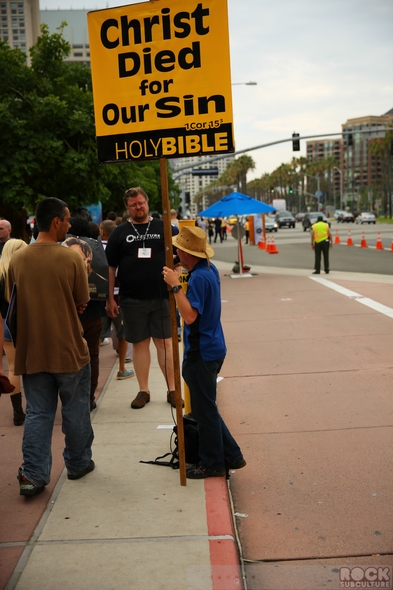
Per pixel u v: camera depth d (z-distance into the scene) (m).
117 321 6.85
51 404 4.09
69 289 3.99
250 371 7.22
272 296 13.57
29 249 3.98
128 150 4.07
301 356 7.84
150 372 7.36
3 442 5.07
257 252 31.09
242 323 10.45
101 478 4.26
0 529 3.56
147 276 5.77
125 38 4.01
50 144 14.80
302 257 26.06
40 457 3.98
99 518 3.67
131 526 3.55
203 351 4.03
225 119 3.97
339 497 3.93
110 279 6.07
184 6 3.93
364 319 10.17
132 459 4.59
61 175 16.00
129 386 6.71
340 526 3.57
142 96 4.03
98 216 20.66
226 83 3.95
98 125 4.10
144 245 5.80
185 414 5.03
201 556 3.22
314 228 18.02
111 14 4.00
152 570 3.10
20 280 3.94
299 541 3.44
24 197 14.98
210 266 4.11
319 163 152.62
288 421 5.41
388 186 101.12
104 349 8.79
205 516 3.64
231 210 18.03
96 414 5.73
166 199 3.96
